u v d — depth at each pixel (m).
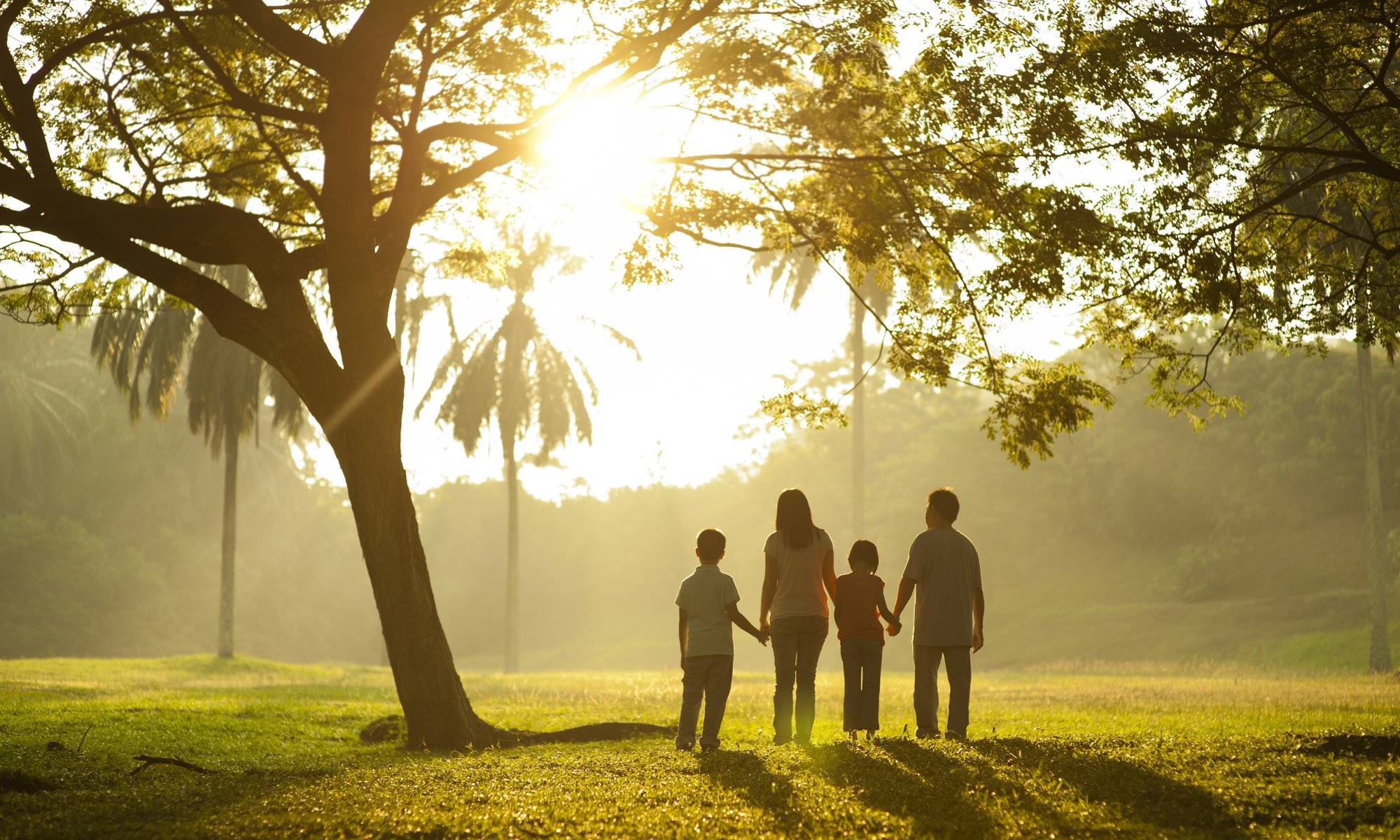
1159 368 13.16
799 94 11.96
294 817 6.02
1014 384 12.38
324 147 11.00
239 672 32.03
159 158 13.40
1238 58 11.23
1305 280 12.81
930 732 8.81
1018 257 11.27
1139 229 11.27
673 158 12.03
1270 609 47.09
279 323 10.76
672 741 10.51
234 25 11.85
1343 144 12.47
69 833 5.75
